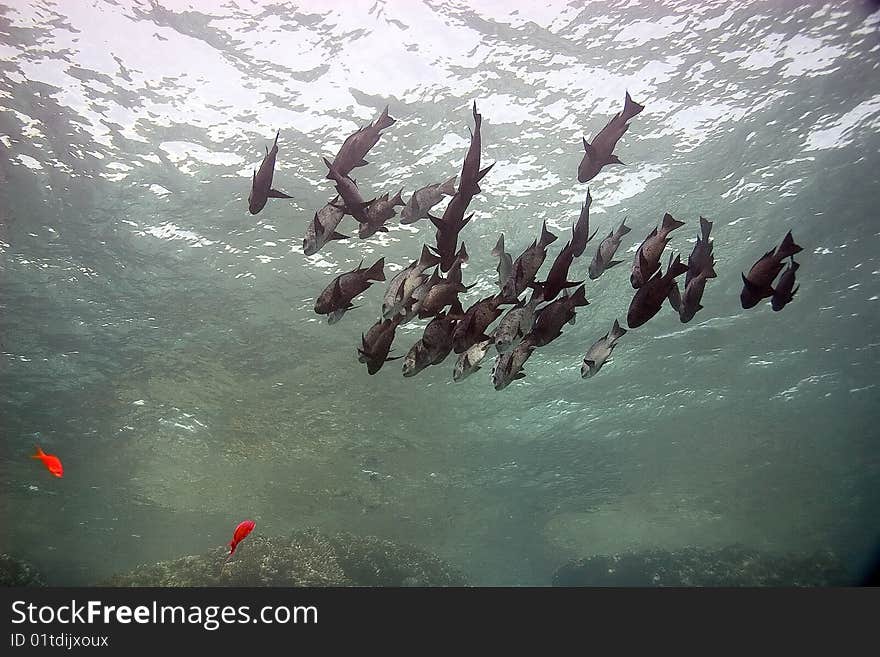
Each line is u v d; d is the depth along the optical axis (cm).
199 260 1199
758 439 2111
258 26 808
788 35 826
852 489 2634
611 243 414
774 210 1138
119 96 885
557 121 951
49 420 1797
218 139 957
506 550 3612
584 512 2852
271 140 962
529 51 852
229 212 1087
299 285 1280
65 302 1309
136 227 1114
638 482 2466
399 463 2216
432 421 1888
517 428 1950
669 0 786
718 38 830
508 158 1011
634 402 1838
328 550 1538
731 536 3516
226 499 2572
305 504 2666
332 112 929
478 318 395
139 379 1608
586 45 841
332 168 380
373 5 789
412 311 403
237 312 1356
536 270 389
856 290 1377
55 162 984
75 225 1105
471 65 869
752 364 1666
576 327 1457
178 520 2883
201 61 847
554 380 1681
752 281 405
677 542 3628
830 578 1852
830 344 1577
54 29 795
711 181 1065
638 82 894
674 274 385
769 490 2630
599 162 391
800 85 897
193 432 1916
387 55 854
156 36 812
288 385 1661
